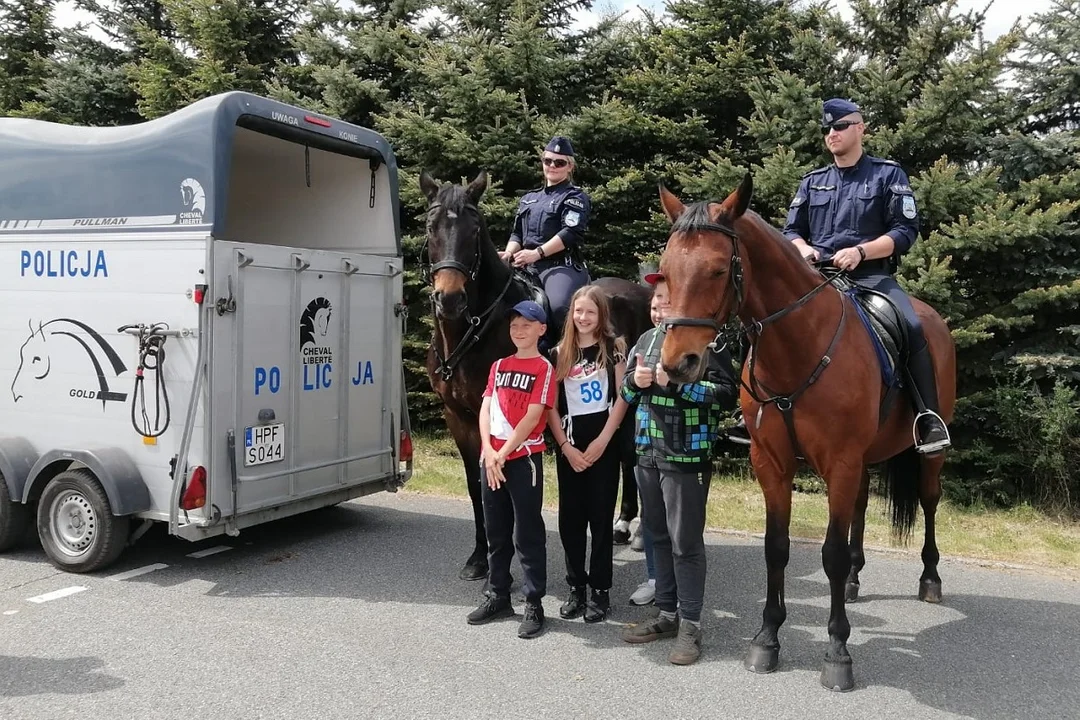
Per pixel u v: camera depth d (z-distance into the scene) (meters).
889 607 4.76
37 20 13.68
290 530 6.37
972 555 5.80
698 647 3.97
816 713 3.44
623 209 9.29
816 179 4.53
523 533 4.19
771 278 3.54
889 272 4.44
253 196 6.81
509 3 10.63
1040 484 7.38
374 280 6.07
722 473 8.55
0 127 5.63
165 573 5.26
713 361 3.86
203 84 10.86
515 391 4.17
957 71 7.54
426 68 9.43
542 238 5.57
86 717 3.32
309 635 4.23
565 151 5.52
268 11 11.68
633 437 4.77
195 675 3.73
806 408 3.63
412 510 7.05
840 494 3.70
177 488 4.84
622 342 4.46
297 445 5.48
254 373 5.13
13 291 5.45
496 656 3.99
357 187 6.30
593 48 10.22
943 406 4.75
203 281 4.79
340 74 10.16
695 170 9.19
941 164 7.43
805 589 5.10
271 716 3.36
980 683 3.75
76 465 5.14
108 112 12.78
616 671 3.83
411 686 3.65
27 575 5.16
